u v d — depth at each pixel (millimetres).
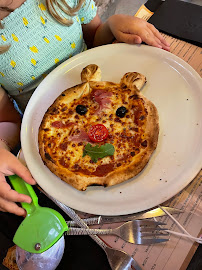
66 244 304
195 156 309
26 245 269
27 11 373
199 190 301
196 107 344
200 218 283
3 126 428
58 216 285
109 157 330
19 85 431
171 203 299
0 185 314
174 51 403
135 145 333
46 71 428
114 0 826
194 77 359
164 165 316
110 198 306
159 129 339
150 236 279
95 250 296
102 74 397
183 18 423
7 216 347
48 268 273
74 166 330
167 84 369
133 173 311
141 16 465
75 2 423
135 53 400
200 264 261
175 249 269
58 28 403
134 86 363
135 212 291
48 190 319
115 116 356
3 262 314
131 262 266
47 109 377
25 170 327
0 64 397
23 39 385
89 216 309
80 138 347
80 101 375
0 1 347
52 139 350
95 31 507
